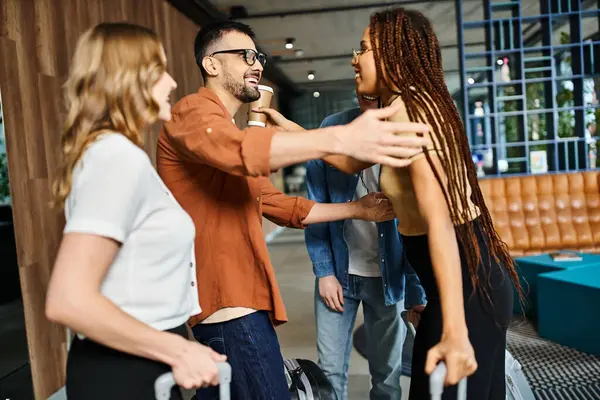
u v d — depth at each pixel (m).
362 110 1.82
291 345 3.53
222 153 1.10
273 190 1.73
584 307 3.16
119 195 0.85
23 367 2.60
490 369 1.17
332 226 2.04
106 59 0.93
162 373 0.96
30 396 2.65
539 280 3.49
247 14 7.20
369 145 1.00
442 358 0.98
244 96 1.51
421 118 1.08
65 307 0.78
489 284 1.16
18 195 2.63
